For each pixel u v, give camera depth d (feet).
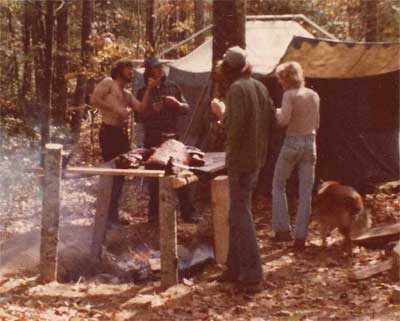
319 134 43.60
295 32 48.88
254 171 27.63
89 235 33.88
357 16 91.45
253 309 26.35
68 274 30.35
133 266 30.91
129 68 35.29
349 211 31.37
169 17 101.45
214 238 30.53
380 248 32.12
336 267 30.19
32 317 25.27
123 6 95.71
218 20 39.70
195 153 31.53
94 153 70.18
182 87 49.03
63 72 69.41
